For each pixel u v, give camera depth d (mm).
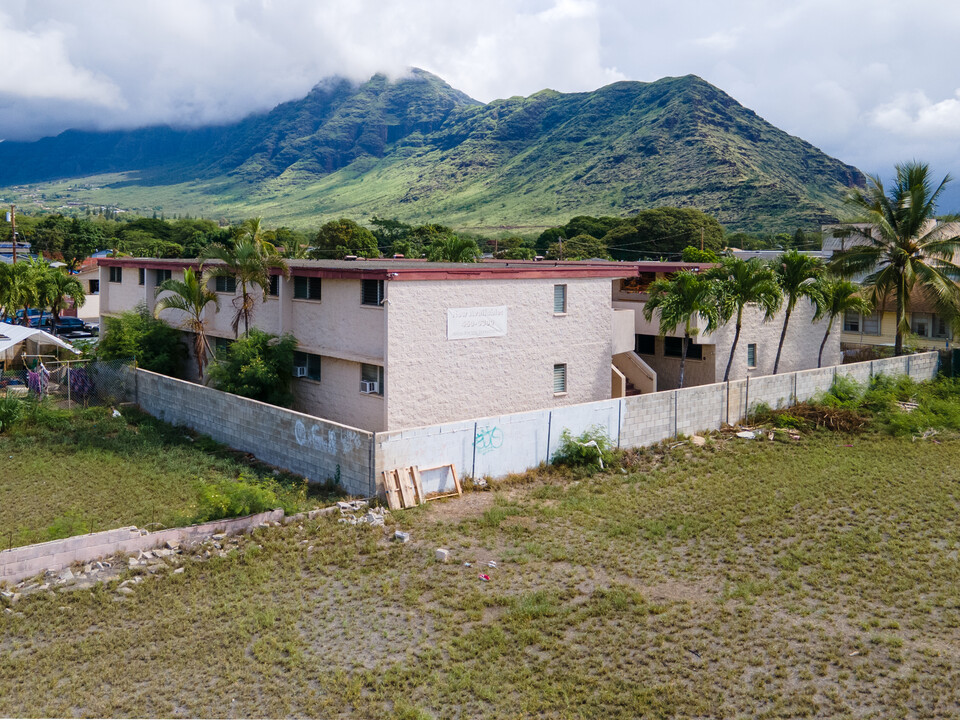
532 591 15906
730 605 15227
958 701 11992
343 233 118125
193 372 35938
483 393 26766
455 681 12703
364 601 15562
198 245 114938
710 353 34000
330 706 12141
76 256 116625
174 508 20469
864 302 36656
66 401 31875
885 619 14531
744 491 22016
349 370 26578
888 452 26109
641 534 19016
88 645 13883
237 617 14922
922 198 38000
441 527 19281
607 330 30766
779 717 11758
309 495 21641
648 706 12062
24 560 16016
